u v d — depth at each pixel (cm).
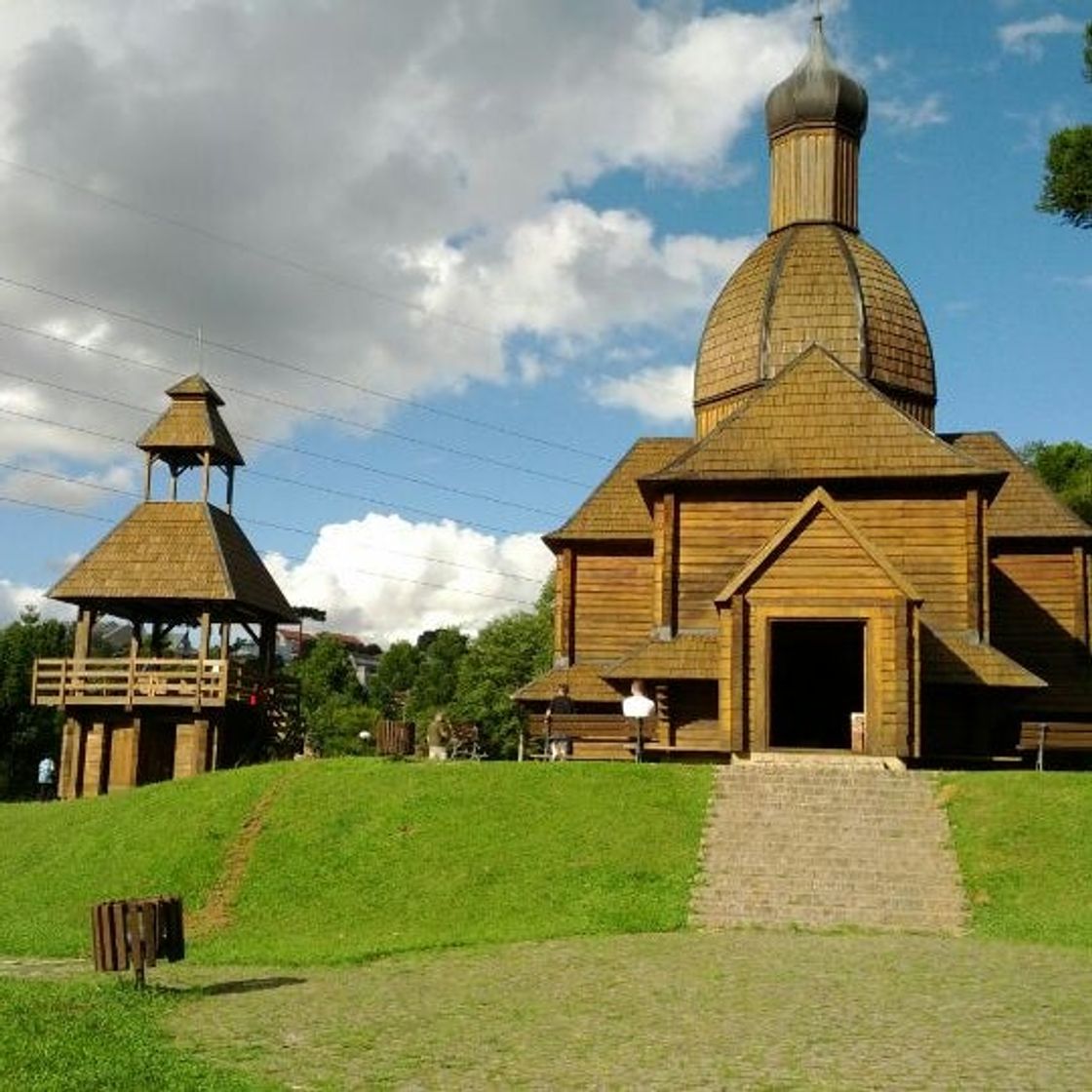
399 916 2225
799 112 4403
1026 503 3950
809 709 3950
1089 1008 1423
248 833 2630
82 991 1581
